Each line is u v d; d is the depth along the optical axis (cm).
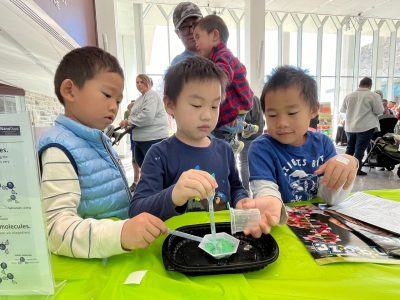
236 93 144
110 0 302
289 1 543
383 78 760
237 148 160
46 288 37
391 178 343
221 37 146
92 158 70
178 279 40
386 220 59
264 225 52
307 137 92
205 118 79
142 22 541
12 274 37
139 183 81
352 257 45
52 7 146
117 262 46
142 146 265
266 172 81
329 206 70
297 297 35
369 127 359
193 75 77
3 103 75
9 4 77
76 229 49
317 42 683
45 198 55
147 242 46
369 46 733
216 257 45
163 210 59
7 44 79
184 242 52
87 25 267
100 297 36
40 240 36
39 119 115
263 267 42
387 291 36
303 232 55
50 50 130
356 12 626
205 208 83
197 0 507
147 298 36
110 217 72
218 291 37
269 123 85
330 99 726
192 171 59
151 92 258
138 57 553
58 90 75
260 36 394
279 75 80
